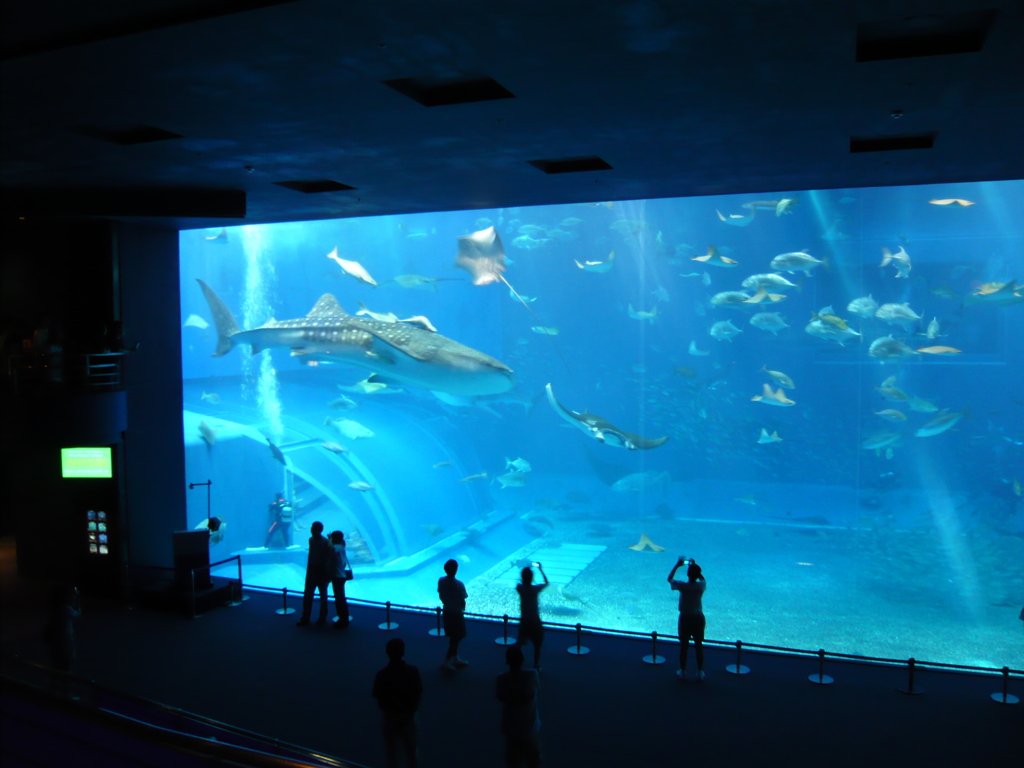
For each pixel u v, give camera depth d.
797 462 37.91
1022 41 4.72
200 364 41.44
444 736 6.41
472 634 9.14
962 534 26.59
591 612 19.52
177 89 5.50
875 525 28.34
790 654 8.25
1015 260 34.88
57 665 7.25
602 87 5.65
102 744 4.83
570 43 4.73
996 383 34.59
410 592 20.88
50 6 4.03
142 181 9.10
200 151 7.57
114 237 10.68
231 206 9.98
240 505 21.50
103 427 9.95
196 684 7.63
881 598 20.09
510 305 47.56
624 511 33.50
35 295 11.03
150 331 11.28
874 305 19.55
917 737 6.39
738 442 39.00
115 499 10.61
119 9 4.10
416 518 24.72
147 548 11.10
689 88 5.68
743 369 40.34
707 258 18.67
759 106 6.18
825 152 7.87
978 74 5.37
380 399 33.28
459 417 41.25
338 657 8.40
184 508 11.83
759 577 22.38
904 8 4.17
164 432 11.47
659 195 10.45
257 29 4.37
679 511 33.16
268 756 2.90
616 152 7.80
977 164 8.47
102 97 5.68
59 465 11.18
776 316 20.86
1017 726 6.59
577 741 6.34
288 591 11.04
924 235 35.78
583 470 44.59
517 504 36.19
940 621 18.30
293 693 7.40
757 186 9.85
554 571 23.39
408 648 8.66
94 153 7.54
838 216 37.03
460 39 4.62
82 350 10.33
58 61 4.83
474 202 10.91
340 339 16.67
